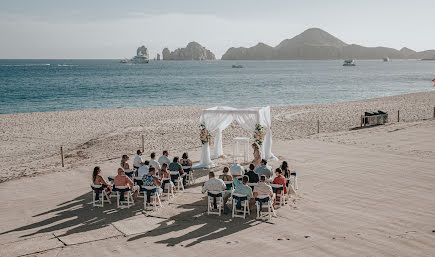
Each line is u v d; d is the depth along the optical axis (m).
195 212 10.07
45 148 21.78
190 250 7.73
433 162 14.74
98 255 7.62
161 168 11.31
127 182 10.54
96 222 9.48
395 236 8.14
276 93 59.88
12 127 28.56
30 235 8.73
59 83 82.56
